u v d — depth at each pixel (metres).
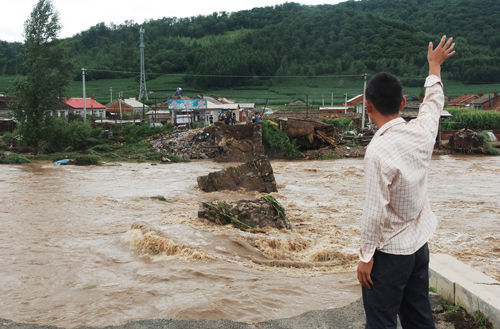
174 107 47.19
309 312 4.68
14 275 6.62
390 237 2.67
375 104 2.77
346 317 4.53
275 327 4.33
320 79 163.88
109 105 80.88
